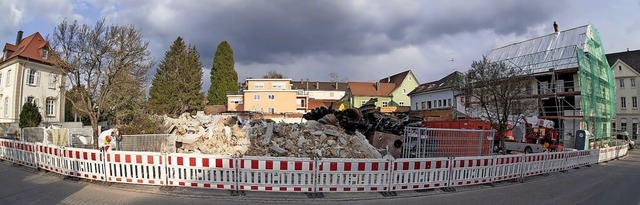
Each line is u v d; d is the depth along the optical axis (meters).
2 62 37.06
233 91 62.91
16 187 9.16
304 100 63.00
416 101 57.19
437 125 23.75
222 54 62.78
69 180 10.04
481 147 14.14
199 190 8.95
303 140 12.95
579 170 16.33
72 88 19.06
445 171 10.09
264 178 8.78
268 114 49.09
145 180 9.24
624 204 8.75
